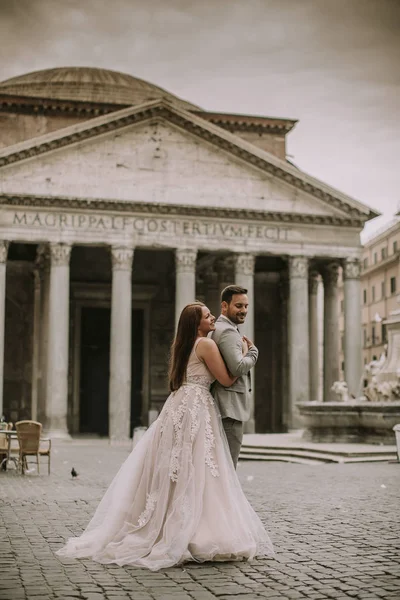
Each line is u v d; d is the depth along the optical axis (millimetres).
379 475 20984
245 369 9164
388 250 78938
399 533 10969
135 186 47625
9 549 9688
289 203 49812
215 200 48656
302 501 15008
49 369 46156
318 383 57750
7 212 45844
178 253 47906
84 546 9203
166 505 8836
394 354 30703
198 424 9023
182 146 48656
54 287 46062
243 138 58938
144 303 60344
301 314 49469
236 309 9492
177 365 9305
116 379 46438
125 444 45062
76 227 46594
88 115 56344
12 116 55438
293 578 8070
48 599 7199
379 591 7551
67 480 20484
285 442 31984
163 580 7930
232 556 8859
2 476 21766
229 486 8992
